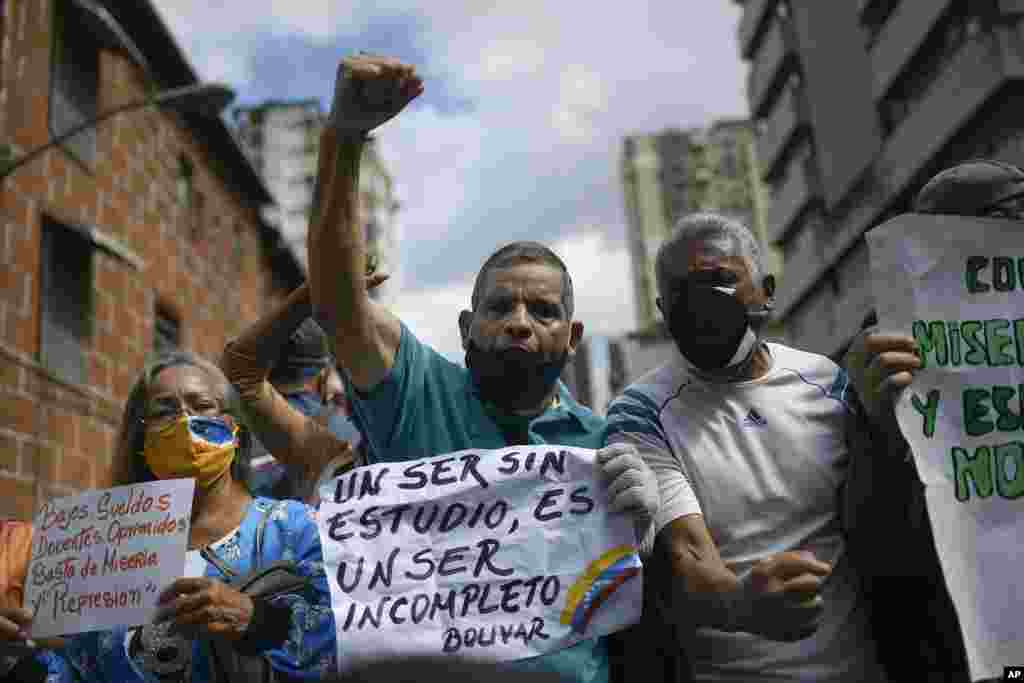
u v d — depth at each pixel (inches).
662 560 92.2
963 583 77.7
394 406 99.6
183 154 638.5
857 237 871.7
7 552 97.3
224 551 94.8
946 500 79.5
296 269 892.0
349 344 97.3
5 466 371.2
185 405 99.5
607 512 88.7
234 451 104.2
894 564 92.0
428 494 91.7
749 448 96.7
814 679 90.0
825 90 900.0
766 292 102.3
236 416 105.0
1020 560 78.8
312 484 117.7
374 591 88.0
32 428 395.2
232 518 99.6
